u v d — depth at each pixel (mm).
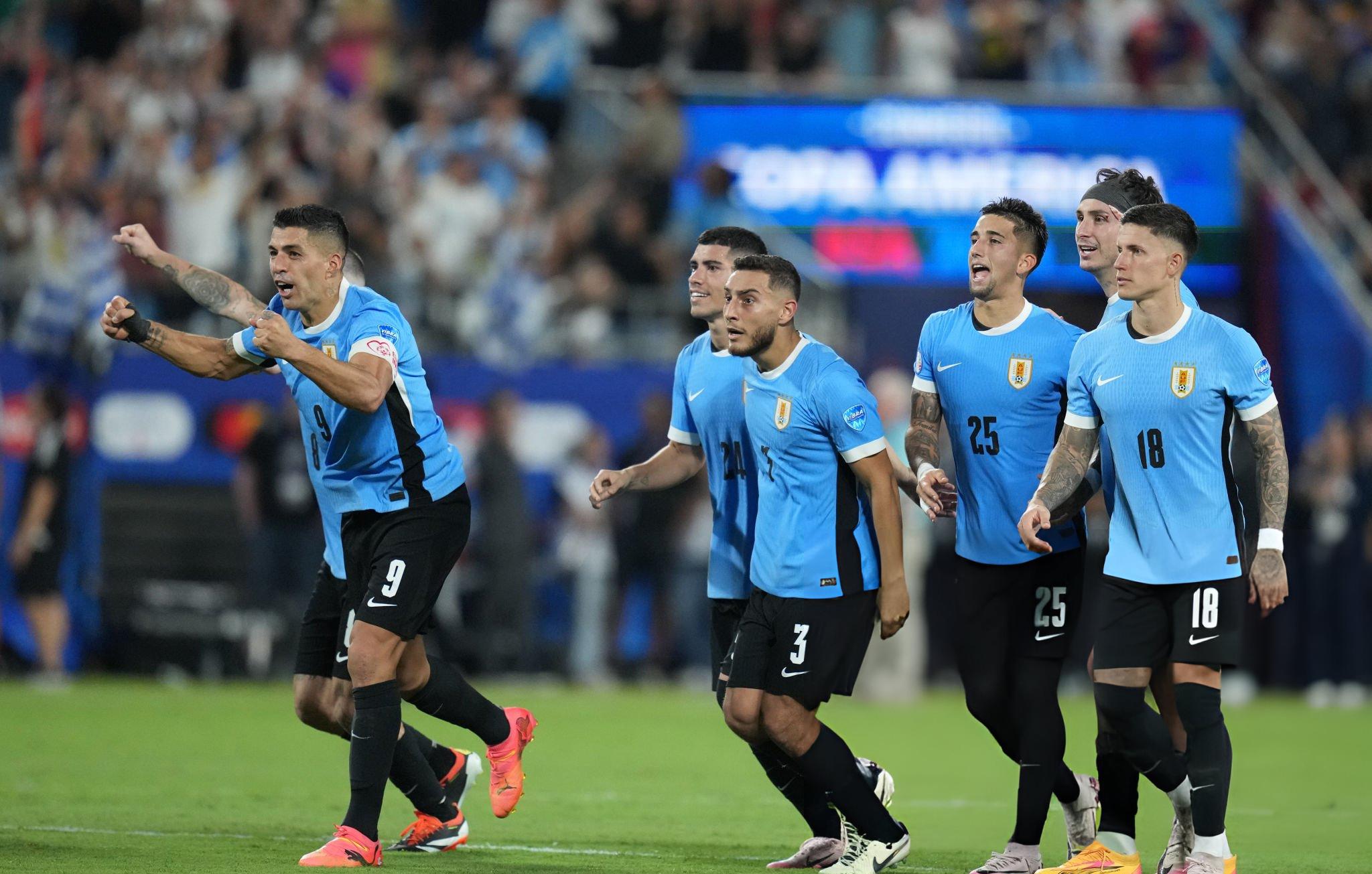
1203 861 21266
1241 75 71312
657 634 60375
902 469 24891
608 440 60625
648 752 39688
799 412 22156
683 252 66375
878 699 55812
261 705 48531
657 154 66750
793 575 22203
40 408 55188
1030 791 22734
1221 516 21469
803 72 73312
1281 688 62156
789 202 68500
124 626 57250
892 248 68500
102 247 59219
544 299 63219
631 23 74125
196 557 58812
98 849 23094
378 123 67000
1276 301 68938
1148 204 23047
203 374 23719
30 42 68500
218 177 63500
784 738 22328
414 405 22984
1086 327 67875
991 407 23453
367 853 21859
